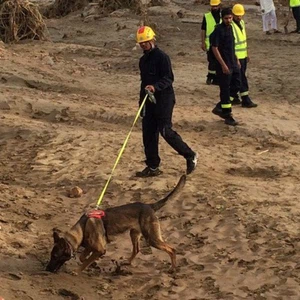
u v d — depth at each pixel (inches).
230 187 375.9
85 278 277.0
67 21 1170.6
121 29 1050.7
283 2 1347.2
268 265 287.6
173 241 314.5
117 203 359.9
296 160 444.1
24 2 890.1
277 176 411.5
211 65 651.5
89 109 549.0
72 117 536.1
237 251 301.7
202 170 407.5
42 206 355.6
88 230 272.7
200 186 375.6
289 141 495.5
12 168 424.8
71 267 284.2
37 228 325.7
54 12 1318.9
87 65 759.7
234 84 566.3
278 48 906.7
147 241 282.8
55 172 412.2
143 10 1119.0
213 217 335.6
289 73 738.8
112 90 643.5
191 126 518.9
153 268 289.6
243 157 445.1
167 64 372.8
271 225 324.8
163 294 266.8
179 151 388.5
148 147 390.0
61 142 466.6
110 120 534.3
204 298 262.8
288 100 620.7
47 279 269.3
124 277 281.0
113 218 277.3
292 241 308.3
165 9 1244.5
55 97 593.0
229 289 269.1
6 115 530.6
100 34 1025.5
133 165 415.5
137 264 293.3
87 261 274.2
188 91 636.7
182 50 885.2
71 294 259.6
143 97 380.2
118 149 448.8
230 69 512.4
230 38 510.3
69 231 273.4
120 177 394.3
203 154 443.5
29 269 278.8
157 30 1028.5
